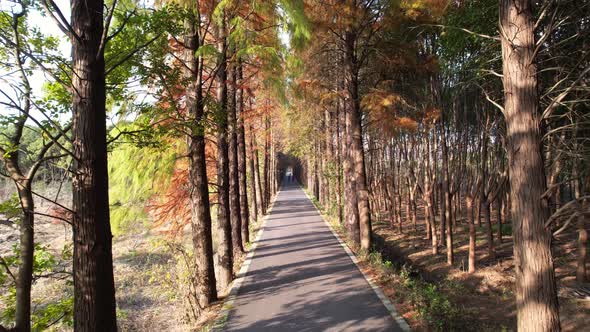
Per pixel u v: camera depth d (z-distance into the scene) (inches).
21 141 213.6
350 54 476.4
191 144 317.1
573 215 175.5
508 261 508.7
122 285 475.5
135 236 759.1
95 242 139.8
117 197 430.9
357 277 366.9
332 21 421.4
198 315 298.5
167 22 204.7
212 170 610.9
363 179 490.6
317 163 1190.9
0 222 192.5
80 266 138.8
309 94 470.3
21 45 176.9
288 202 1294.3
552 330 174.9
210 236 322.7
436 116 486.0
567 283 410.9
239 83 421.4
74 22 144.2
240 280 377.1
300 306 292.4
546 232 179.9
